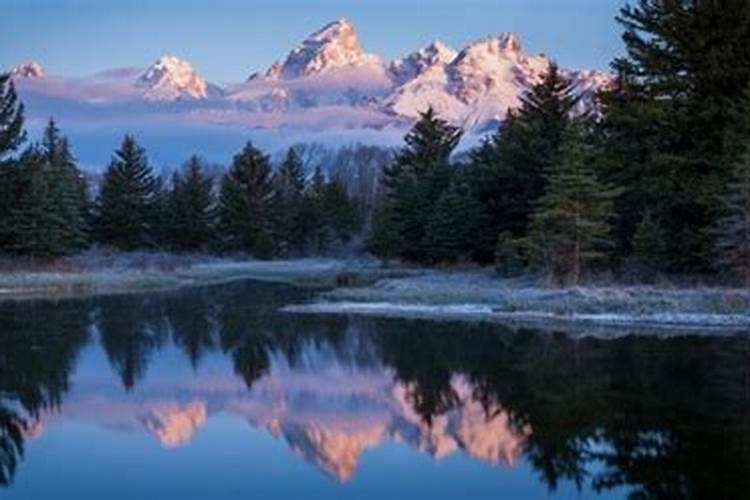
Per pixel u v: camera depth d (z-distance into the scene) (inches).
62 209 3508.9
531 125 2503.7
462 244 2672.2
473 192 2699.3
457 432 791.7
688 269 1806.1
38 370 1144.8
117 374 1117.1
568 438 752.3
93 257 3666.3
